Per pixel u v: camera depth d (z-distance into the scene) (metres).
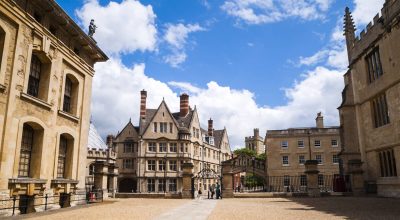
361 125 27.38
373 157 25.45
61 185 18.88
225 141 79.94
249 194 27.12
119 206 18.66
